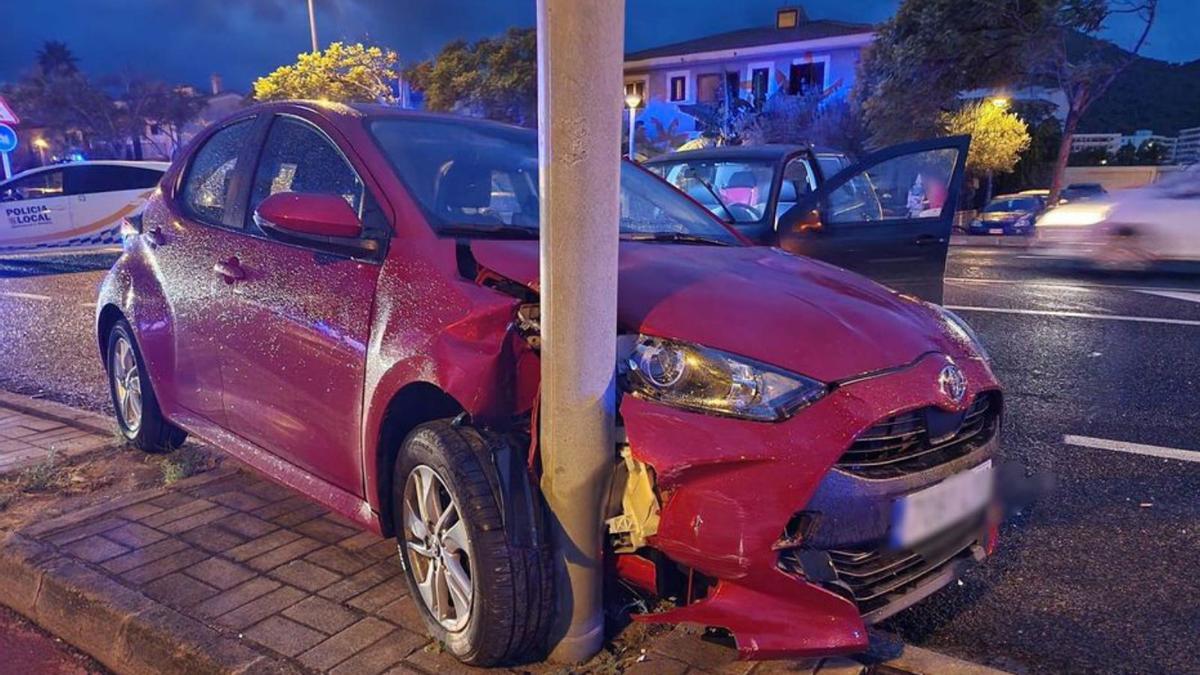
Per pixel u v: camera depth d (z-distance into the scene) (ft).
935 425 8.28
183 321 12.71
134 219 15.05
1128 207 42.98
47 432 16.17
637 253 9.96
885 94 86.38
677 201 13.24
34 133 172.96
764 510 7.38
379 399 9.13
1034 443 16.26
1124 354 23.39
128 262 14.52
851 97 96.68
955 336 9.46
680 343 7.93
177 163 14.52
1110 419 17.70
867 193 18.37
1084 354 23.45
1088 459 15.39
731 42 130.93
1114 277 41.16
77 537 11.45
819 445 7.45
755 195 21.75
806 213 17.69
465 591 8.46
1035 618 10.19
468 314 8.52
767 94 118.42
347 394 9.70
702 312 8.25
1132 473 14.69
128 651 9.44
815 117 99.60
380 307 9.41
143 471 13.98
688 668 8.46
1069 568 11.41
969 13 80.23
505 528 7.99
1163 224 41.24
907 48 83.97
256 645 8.98
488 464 8.16
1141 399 19.08
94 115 170.50
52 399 19.79
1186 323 27.66
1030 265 46.75
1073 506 13.39
